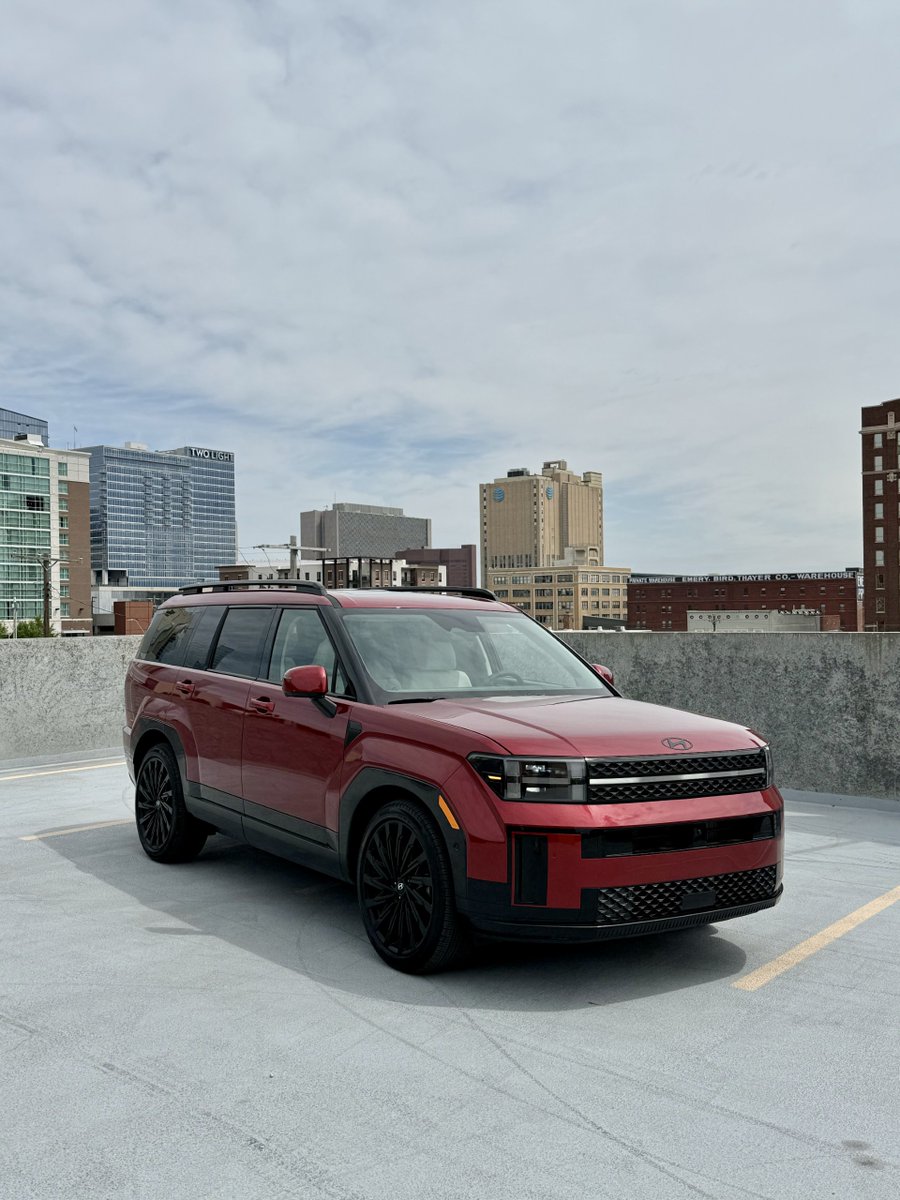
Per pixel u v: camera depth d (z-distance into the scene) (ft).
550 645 19.27
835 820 25.39
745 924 16.84
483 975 14.33
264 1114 10.20
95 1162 9.30
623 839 12.96
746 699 29.25
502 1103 10.45
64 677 35.99
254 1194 8.77
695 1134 9.83
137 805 21.74
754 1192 8.81
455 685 16.75
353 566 406.41
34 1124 10.02
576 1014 12.90
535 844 12.88
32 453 631.56
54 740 35.63
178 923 16.72
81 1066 11.34
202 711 19.66
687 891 13.38
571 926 12.73
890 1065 11.44
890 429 456.04
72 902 18.01
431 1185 8.89
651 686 31.22
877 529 460.96
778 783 28.68
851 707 27.32
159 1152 9.47
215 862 21.12
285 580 20.06
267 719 17.60
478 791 13.25
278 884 19.29
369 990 13.69
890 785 26.61
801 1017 12.85
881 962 14.96
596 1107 10.37
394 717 14.96
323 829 16.01
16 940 15.81
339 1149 9.52
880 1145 9.65
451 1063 11.41
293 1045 11.90
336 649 16.84
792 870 20.43
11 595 620.49
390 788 14.73
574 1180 8.98
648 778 13.26
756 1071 11.26
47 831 24.04
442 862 13.60
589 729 13.91
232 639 20.01
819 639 27.94
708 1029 12.44
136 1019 12.68
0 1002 13.26
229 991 13.64
